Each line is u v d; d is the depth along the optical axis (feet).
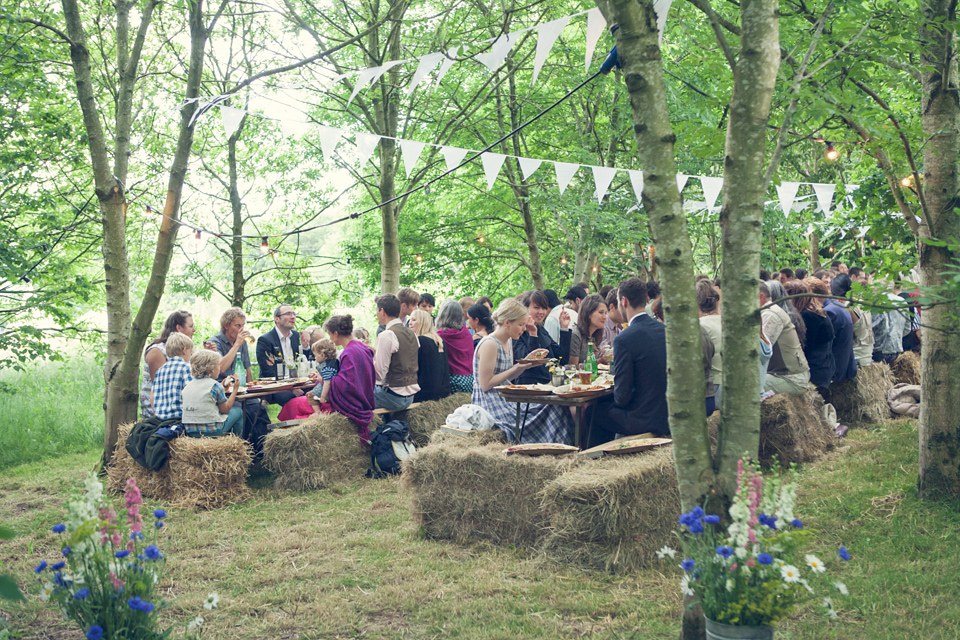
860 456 18.84
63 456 24.75
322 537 14.67
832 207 28.32
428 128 39.14
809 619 10.08
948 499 14.14
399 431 20.36
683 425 8.64
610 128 37.17
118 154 21.71
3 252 25.17
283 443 18.56
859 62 13.14
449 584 12.00
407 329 22.00
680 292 8.52
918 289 9.58
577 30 37.58
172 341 19.44
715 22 8.92
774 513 8.71
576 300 27.12
